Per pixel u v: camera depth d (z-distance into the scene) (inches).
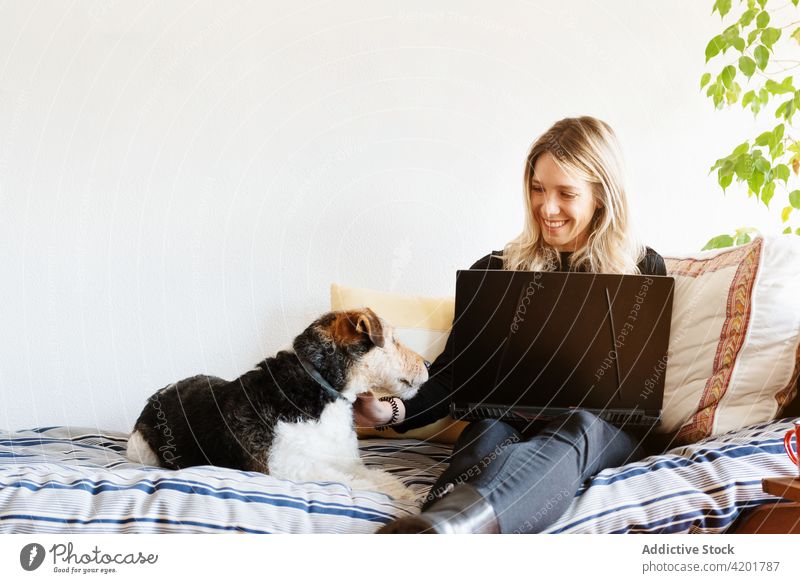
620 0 96.2
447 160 96.7
